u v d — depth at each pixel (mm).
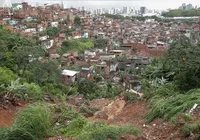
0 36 24812
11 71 17031
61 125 6391
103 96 14422
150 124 5953
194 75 7863
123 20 135125
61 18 95562
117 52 52969
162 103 6465
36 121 5449
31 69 19312
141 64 37375
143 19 143250
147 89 9320
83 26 91875
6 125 6824
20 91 10141
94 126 5703
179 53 10367
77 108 9391
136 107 8141
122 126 5684
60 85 18656
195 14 150250
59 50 50750
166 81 9789
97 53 52094
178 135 4699
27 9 93250
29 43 26047
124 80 25703
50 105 8016
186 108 5812
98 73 35094
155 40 67188
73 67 35688
